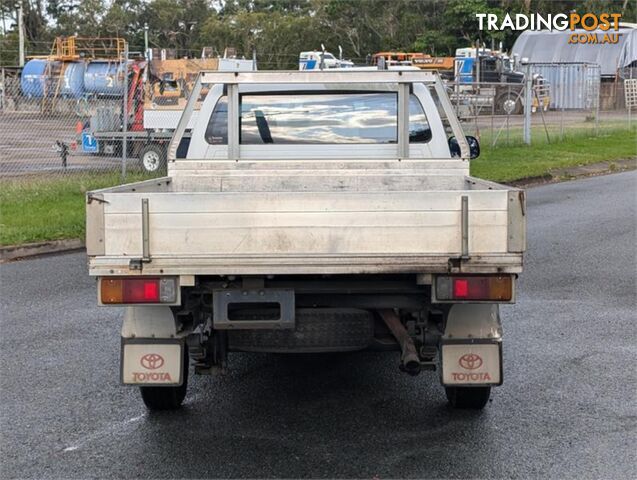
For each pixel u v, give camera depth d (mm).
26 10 74125
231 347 5227
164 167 20156
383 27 64188
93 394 6199
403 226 4590
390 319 5145
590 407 5871
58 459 5027
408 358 4824
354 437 5348
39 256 11719
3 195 15203
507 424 5559
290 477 4754
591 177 20922
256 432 5441
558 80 35094
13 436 5395
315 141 6930
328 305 5102
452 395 5797
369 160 6348
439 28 62469
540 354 7117
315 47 65375
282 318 4887
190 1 77812
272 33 66938
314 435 5383
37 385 6395
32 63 24719
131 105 22062
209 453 5102
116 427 5547
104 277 4680
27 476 4789
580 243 12211
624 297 9125
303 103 6887
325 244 4602
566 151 24656
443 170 6371
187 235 4605
